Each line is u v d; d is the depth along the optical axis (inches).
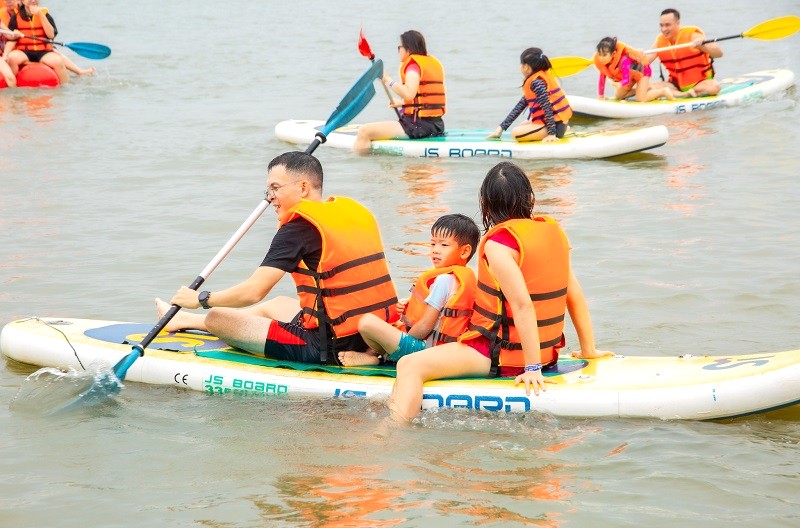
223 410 167.0
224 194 324.8
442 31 799.1
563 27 804.6
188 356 181.5
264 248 265.9
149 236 276.8
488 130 416.2
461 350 167.0
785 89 495.5
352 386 167.8
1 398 173.8
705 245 261.4
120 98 525.7
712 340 196.7
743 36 469.1
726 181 331.6
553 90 382.9
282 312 189.3
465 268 172.9
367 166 370.3
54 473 144.7
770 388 156.3
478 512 130.4
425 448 150.2
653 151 386.0
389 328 170.7
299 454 149.1
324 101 510.6
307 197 176.1
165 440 155.5
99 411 167.8
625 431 155.6
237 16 936.3
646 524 127.2
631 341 197.3
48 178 347.6
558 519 128.5
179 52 707.4
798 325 203.5
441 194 324.5
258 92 542.3
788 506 131.5
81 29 841.5
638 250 259.3
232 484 140.2
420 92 395.2
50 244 268.7
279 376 172.1
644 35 741.9
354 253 172.6
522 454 147.8
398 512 130.6
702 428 156.5
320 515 130.4
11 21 560.4
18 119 463.2
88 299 225.6
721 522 127.6
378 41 746.2
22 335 192.4
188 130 438.6
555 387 161.9
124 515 132.1
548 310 164.4
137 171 358.9
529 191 163.8
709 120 440.1
